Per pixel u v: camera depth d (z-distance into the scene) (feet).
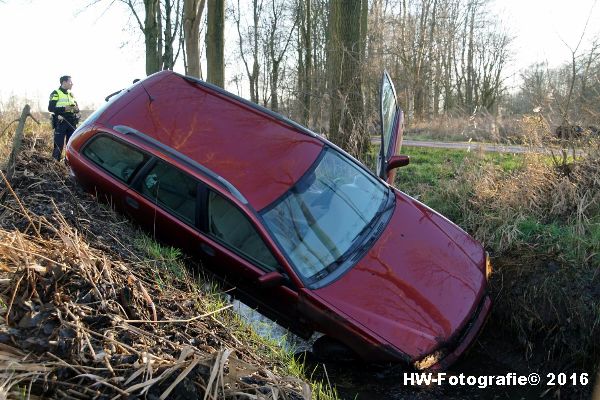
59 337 9.41
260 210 15.65
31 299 10.07
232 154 17.03
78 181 18.61
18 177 17.83
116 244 15.34
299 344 15.26
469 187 24.27
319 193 16.71
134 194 17.12
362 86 31.35
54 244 12.20
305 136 18.31
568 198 21.26
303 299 14.49
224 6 41.22
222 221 15.85
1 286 10.33
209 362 9.87
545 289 17.72
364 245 16.08
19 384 8.61
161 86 19.34
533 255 19.07
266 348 13.66
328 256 15.44
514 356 17.22
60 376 8.96
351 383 14.32
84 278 11.04
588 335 16.51
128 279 12.33
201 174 16.28
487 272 16.84
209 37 41.29
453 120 47.96
